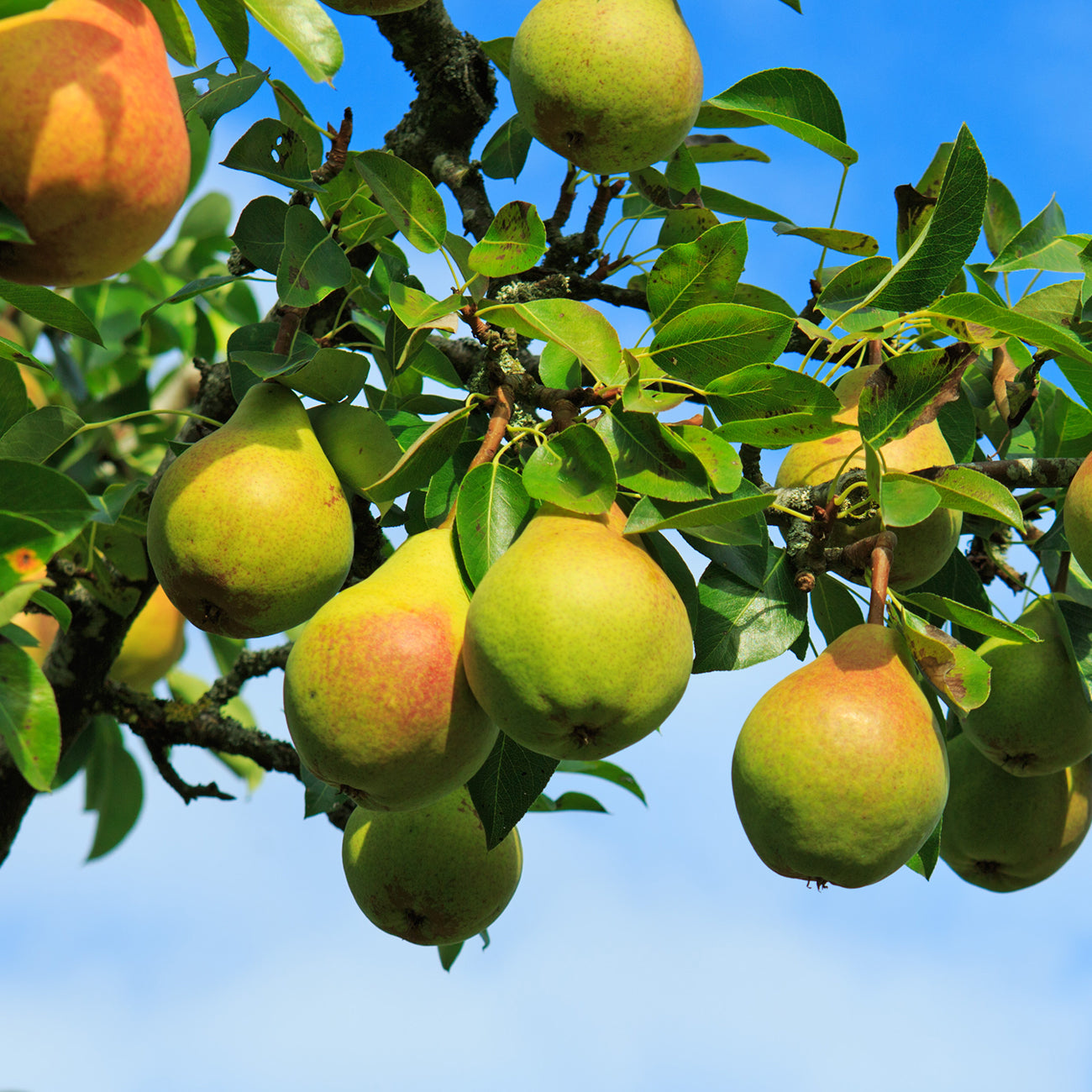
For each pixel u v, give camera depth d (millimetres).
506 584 1204
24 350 1322
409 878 1343
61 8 1166
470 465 1294
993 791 1411
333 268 1301
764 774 1232
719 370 1259
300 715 1211
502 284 1435
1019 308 1365
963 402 1382
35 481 1171
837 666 1247
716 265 1265
